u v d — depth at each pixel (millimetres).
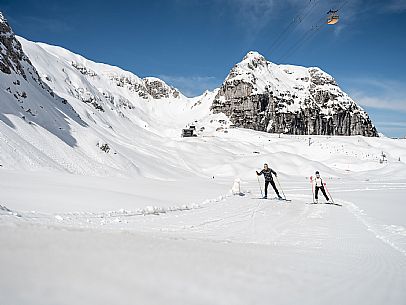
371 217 12930
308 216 13453
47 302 1609
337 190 32562
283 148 168000
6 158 44250
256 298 2404
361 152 158000
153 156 98688
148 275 2463
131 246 3479
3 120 56906
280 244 6902
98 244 3301
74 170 58062
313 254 5402
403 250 6527
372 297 2990
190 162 108875
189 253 3572
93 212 10656
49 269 2182
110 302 1804
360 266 4594
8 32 103875
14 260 2258
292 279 3148
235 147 162125
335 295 2873
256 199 19719
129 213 10938
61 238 3373
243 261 3619
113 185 21219
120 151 84188
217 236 7703
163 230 8023
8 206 10148
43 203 11695
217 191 25359
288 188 37500
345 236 8609
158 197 17672
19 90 75312
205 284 2508
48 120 74000
